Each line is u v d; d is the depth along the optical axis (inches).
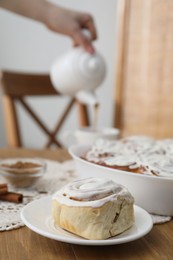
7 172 31.8
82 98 48.6
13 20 82.7
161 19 63.9
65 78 47.7
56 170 36.9
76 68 46.8
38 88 60.4
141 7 67.1
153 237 25.2
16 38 83.7
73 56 47.3
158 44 64.7
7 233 24.9
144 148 34.0
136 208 26.4
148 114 67.3
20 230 25.3
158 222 27.1
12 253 22.9
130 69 69.5
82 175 30.9
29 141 88.2
